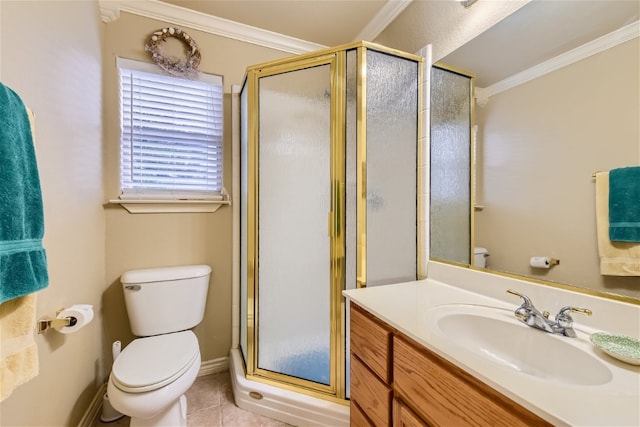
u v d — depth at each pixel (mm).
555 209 897
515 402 521
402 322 828
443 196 1304
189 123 1780
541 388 527
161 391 1109
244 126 1694
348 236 1314
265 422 1396
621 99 755
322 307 1375
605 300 767
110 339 1600
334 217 1317
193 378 1240
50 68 983
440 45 1342
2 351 635
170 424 1222
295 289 1438
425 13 1439
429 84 1380
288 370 1455
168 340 1414
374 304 988
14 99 690
